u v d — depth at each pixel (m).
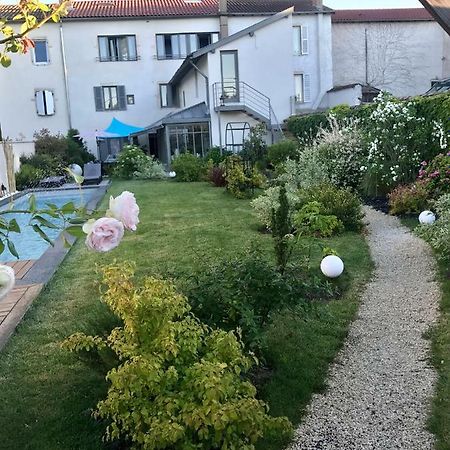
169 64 28.59
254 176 14.85
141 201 14.08
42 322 5.21
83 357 3.72
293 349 4.48
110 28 27.94
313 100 28.02
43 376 4.06
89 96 28.38
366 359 4.36
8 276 1.84
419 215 9.38
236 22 28.36
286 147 18.14
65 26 27.70
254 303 4.15
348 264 7.02
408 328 4.94
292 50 24.58
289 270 5.05
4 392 3.83
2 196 17.00
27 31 2.74
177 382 2.78
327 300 5.70
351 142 13.12
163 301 3.02
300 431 3.37
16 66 27.66
